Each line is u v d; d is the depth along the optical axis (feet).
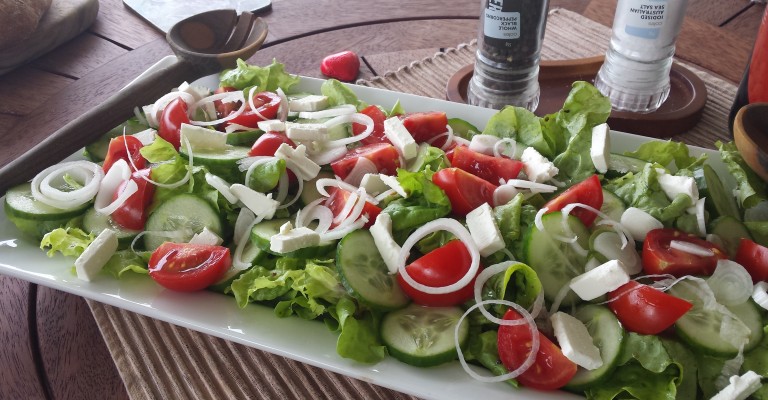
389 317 0.93
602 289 0.91
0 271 0.99
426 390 0.81
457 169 1.07
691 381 0.86
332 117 1.28
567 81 1.65
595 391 0.83
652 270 0.97
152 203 1.11
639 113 1.49
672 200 1.07
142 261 1.02
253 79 1.38
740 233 1.05
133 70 1.66
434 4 1.95
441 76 1.65
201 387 0.93
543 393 0.83
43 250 1.03
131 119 1.28
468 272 0.93
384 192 1.09
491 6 1.43
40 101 1.54
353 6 1.94
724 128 1.50
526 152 1.17
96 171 1.14
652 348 0.85
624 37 1.46
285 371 0.96
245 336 0.88
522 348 0.86
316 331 0.91
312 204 1.10
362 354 0.86
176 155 1.16
